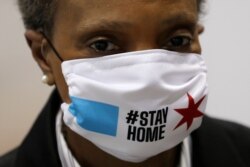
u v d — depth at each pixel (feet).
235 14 6.21
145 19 3.11
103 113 3.36
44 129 4.04
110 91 3.28
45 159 3.95
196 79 3.50
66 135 3.98
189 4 3.29
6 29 6.82
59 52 3.50
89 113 3.39
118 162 3.78
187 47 3.49
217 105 6.46
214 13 6.25
